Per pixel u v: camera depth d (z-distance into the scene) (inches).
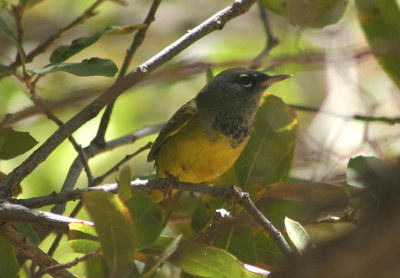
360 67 513.0
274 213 369.7
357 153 430.0
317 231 349.4
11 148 344.2
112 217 226.1
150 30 757.9
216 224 300.5
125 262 230.5
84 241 271.3
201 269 273.1
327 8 382.3
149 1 774.5
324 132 518.9
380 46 332.5
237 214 370.6
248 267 271.1
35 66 680.4
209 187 335.0
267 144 397.7
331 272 163.0
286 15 389.4
